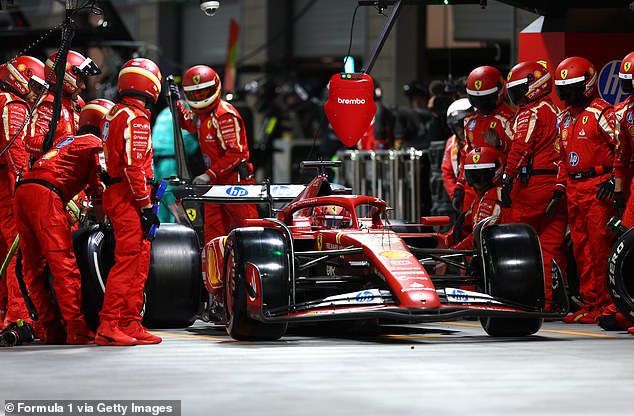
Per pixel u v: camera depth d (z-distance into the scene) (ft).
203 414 55.52
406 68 265.54
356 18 308.81
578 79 110.52
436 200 150.00
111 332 88.53
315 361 75.77
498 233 92.63
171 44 346.33
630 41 138.82
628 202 99.96
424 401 59.00
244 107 188.55
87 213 107.86
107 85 218.79
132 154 87.40
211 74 123.75
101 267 93.15
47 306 92.84
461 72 234.17
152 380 67.26
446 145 136.15
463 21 254.06
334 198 97.30
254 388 63.67
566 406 57.62
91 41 219.20
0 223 99.60
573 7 138.72
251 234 89.15
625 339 92.17
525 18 186.80
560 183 114.01
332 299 86.94
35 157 95.04
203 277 101.45
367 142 173.06
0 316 99.86
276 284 86.69
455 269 129.80
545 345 86.17
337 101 117.39
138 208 89.10
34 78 101.14
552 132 113.91
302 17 321.93
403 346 85.71
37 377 69.26
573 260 124.06
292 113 263.70
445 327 106.01
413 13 263.08
